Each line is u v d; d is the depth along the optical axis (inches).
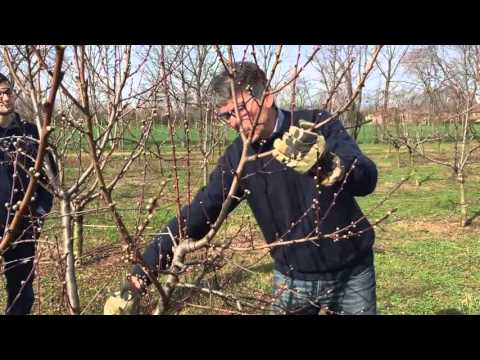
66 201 74.8
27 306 118.6
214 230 61.4
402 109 510.6
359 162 71.1
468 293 177.5
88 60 75.4
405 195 375.9
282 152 56.7
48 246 76.5
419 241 248.2
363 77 53.3
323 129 74.8
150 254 72.7
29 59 63.9
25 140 94.8
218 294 67.2
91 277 134.6
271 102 66.3
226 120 69.3
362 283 82.6
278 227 81.7
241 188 81.6
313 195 77.3
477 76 271.0
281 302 83.0
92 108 91.2
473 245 239.8
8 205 62.9
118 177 80.9
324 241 79.4
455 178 438.9
